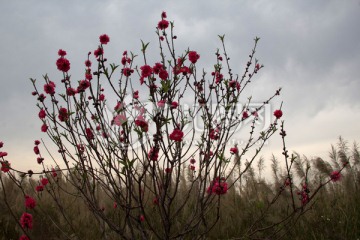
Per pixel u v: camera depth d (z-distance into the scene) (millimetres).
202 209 3043
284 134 3285
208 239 4066
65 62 2990
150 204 4594
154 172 2732
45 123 3217
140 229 2994
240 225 4652
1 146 3465
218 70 3324
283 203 5230
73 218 4746
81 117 3096
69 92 3092
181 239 3121
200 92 3211
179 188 4645
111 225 3084
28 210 4895
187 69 2945
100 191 4777
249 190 5914
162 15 3006
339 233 4227
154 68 2842
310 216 4691
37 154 3779
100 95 3164
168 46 2922
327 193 5469
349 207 4883
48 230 4449
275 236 4191
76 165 3141
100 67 2854
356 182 5625
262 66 3551
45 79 3121
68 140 3160
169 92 2725
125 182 2789
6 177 5617
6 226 4297
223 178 3152
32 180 5633
